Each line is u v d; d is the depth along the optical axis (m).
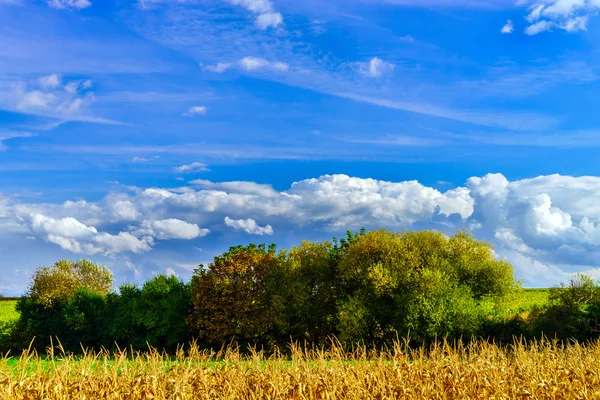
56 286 36.97
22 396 10.37
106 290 41.62
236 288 32.00
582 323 25.91
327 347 30.95
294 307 31.56
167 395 11.29
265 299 32.28
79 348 34.53
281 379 11.63
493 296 31.92
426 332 26.86
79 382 11.23
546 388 11.11
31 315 36.06
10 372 11.33
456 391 11.23
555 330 26.39
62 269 39.75
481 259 32.53
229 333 31.38
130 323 33.44
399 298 28.50
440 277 28.94
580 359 13.78
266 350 30.86
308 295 32.38
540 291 53.38
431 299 27.59
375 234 32.88
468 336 26.64
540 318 27.38
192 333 33.69
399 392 11.12
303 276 33.16
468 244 33.34
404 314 27.77
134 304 33.31
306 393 11.02
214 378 12.20
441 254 32.44
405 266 30.45
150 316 32.75
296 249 34.47
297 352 13.06
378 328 28.84
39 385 10.67
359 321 28.77
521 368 12.79
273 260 33.44
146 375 11.52
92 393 11.09
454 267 31.86
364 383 11.24
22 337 35.62
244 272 32.47
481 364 12.71
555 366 13.08
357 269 31.70
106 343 34.09
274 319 31.28
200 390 11.37
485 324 28.38
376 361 13.12
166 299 33.34
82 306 35.25
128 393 10.92
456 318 26.91
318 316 32.28
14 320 37.72
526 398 10.81
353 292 31.94
